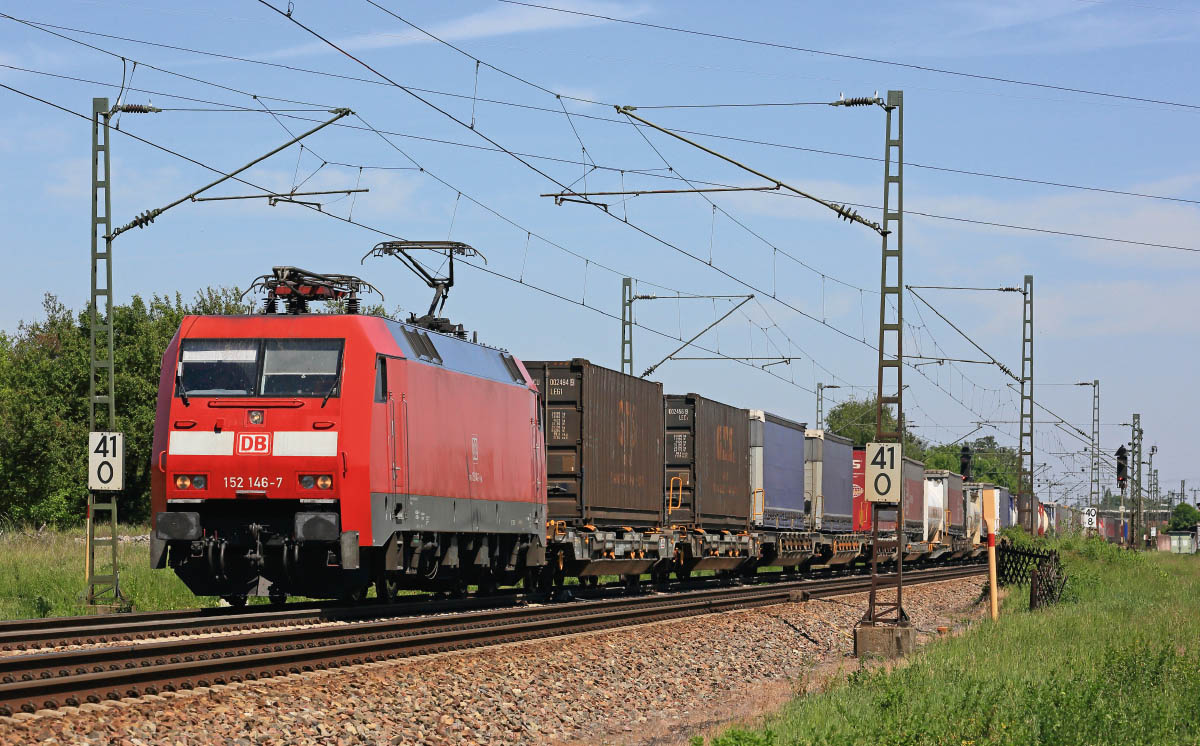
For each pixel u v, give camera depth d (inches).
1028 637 809.5
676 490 1254.9
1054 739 428.1
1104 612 1019.3
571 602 1035.9
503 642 661.9
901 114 843.4
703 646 791.7
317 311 778.2
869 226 847.7
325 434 693.3
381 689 496.7
